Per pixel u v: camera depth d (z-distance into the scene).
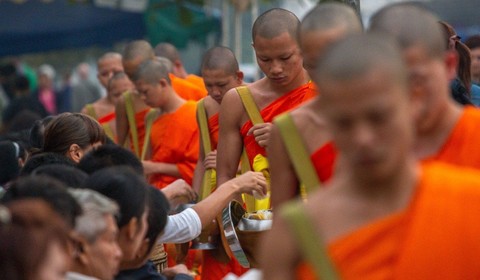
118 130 15.36
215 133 12.30
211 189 11.50
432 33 6.00
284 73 9.70
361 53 4.93
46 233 5.32
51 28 28.61
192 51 33.09
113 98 16.55
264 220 9.24
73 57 43.00
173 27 23.73
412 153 5.66
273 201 7.29
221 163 10.23
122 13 27.91
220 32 24.20
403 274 5.12
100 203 6.49
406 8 6.11
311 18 7.12
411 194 5.18
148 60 14.49
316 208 5.18
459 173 5.25
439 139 6.41
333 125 5.00
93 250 6.47
